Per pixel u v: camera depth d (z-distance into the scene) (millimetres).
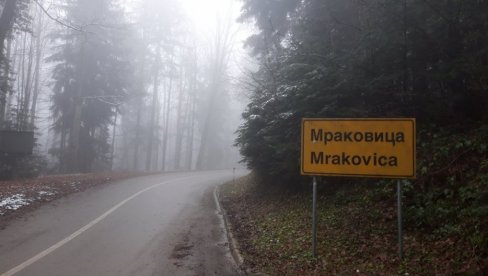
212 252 8484
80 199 14938
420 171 8484
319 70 10688
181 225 11227
